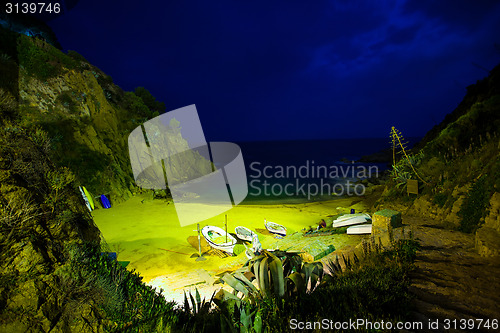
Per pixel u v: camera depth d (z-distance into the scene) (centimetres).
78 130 2262
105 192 2184
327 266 530
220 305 346
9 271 386
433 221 791
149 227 1655
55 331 379
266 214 2002
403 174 1248
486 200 632
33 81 2150
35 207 475
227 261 1134
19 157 530
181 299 743
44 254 431
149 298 449
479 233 507
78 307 406
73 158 2103
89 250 535
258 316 268
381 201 1297
